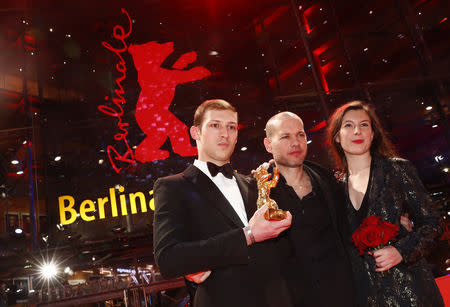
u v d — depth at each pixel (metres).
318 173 2.18
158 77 9.47
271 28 10.25
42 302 6.50
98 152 9.13
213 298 1.49
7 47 9.59
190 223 1.58
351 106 2.16
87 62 9.71
